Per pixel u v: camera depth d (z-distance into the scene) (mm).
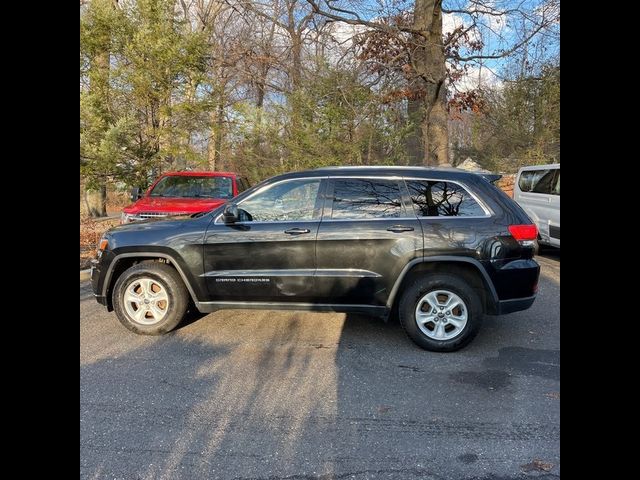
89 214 14648
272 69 17234
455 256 4066
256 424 2932
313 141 11930
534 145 17344
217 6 19969
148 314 4539
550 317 5109
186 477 2422
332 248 4199
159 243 4387
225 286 4367
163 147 11664
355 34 13000
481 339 4465
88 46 10766
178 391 3367
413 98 12453
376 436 2795
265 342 4348
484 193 4246
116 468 2490
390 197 4285
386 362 3910
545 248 9203
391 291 4156
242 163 13258
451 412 3084
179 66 11227
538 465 2514
